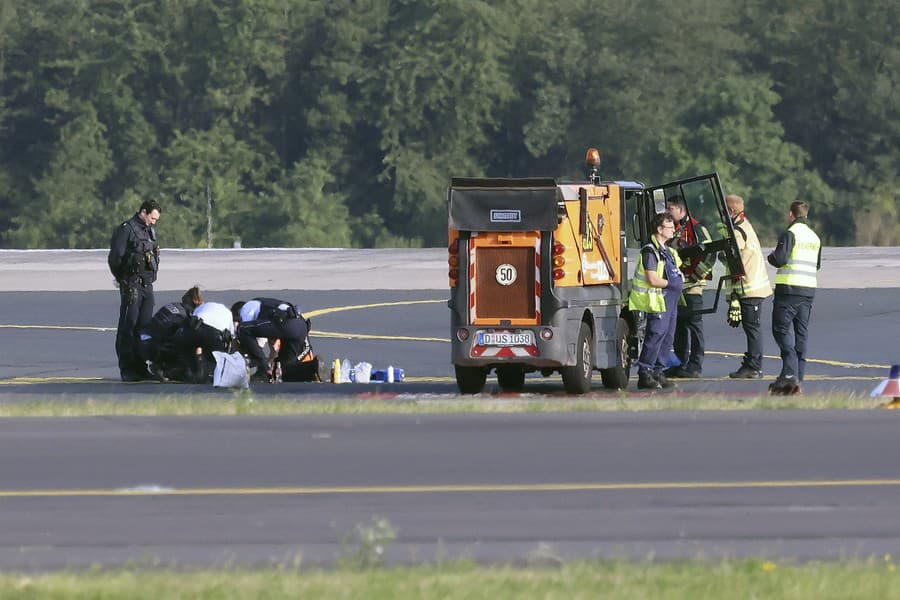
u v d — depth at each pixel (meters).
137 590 28.72
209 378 76.19
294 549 35.16
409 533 37.06
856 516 39.03
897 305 120.94
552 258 65.50
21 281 153.75
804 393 68.00
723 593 28.39
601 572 30.52
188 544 35.81
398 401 64.81
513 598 27.94
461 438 53.34
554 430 55.25
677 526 37.78
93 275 161.62
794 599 28.00
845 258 184.75
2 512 40.00
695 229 74.06
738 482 44.22
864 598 28.16
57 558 34.09
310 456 49.47
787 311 69.19
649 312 69.81
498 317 66.00
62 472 46.50
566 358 65.88
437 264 178.25
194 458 49.16
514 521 38.56
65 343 100.62
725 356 92.00
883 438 52.78
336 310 122.38
